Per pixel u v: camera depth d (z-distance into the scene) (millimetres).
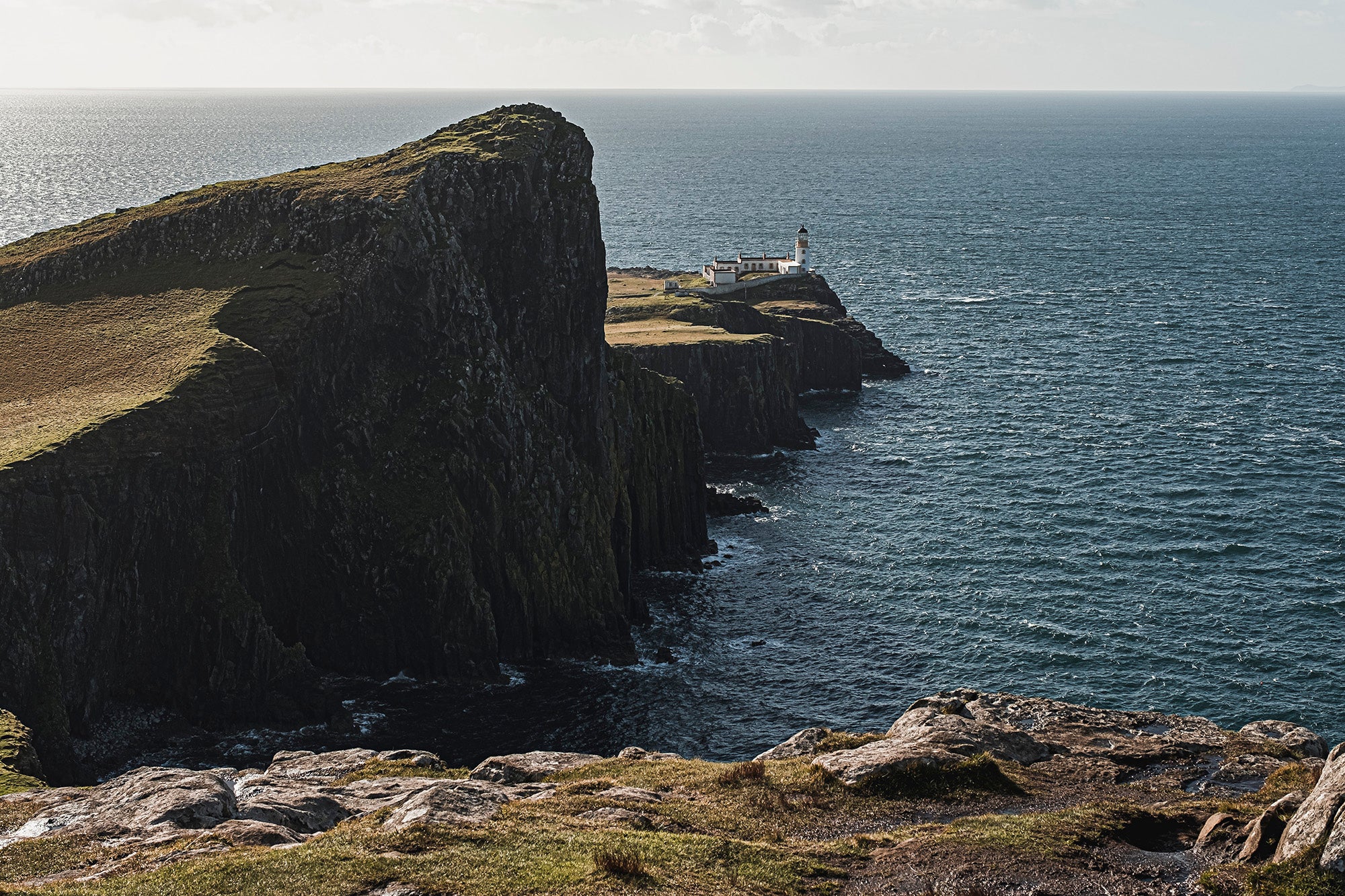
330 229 115000
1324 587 108875
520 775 49188
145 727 87500
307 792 46594
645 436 125500
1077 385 183125
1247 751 50094
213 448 95938
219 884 32656
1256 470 141375
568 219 120062
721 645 103812
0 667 80500
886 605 109562
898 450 155125
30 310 118250
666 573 120625
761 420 159250
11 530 82562
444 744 87688
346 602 101250
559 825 39094
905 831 39750
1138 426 160625
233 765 83875
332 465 104875
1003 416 168375
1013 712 56000
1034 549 120188
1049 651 98750
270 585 100312
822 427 166625
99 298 118250
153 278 120000
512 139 123625
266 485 101375
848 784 44875
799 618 108000
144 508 90750
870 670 97438
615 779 46750
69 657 84250
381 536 102250
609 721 90938
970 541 123312
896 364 193500
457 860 34625
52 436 87938
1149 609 105562
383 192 116625
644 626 107938
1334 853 32625
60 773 79062
